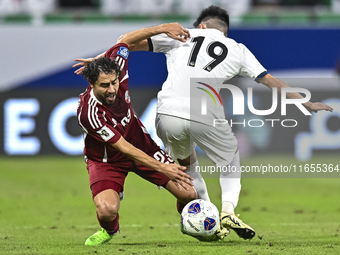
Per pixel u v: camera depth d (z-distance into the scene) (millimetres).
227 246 14609
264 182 36469
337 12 42656
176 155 16391
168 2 47969
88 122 14203
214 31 15898
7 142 42375
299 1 48156
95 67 13586
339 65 41719
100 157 15469
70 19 42438
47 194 31625
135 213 24906
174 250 13758
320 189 33531
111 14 42688
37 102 42344
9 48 42094
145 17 42844
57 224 21406
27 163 41812
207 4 47812
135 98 42406
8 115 42281
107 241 15672
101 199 14750
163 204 28203
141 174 15711
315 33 41594
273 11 46750
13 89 42188
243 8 47875
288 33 41719
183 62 15383
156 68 42406
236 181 15891
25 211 25375
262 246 14562
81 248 14406
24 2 48656
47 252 13555
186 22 42969
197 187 16719
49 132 42531
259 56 41906
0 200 29094
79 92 42469
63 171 39281
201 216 14852
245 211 25266
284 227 20016
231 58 15469
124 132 15234
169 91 15359
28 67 42156
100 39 42406
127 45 15367
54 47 42219
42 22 42281
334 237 16938
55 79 42344
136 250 13805
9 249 14227
